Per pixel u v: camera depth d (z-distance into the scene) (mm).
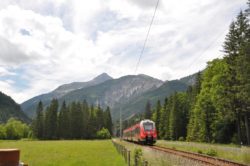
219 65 64500
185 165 18141
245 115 53750
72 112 152000
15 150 4332
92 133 159000
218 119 62469
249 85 47406
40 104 154250
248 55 48156
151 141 55219
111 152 39969
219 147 33094
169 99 118625
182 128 102812
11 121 192625
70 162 27516
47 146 63312
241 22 55375
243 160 23484
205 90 67750
